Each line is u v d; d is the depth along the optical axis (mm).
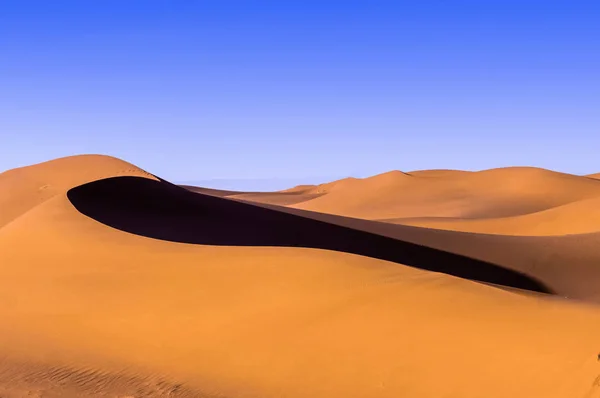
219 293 17266
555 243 36969
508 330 12883
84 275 20266
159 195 34875
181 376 14008
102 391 13148
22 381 13664
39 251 23125
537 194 86938
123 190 34188
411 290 15336
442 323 13648
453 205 86188
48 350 15781
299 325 15000
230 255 19688
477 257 33156
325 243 31438
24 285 20391
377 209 92438
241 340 15023
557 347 11945
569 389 10766
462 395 11562
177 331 16031
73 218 26609
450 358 12562
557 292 28359
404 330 13781
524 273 30891
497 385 11531
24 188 51156
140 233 25641
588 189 86125
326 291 16094
